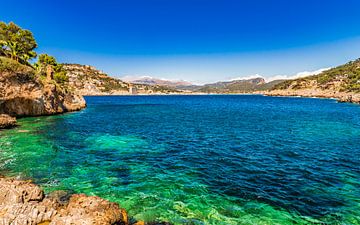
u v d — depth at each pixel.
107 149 25.12
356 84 161.12
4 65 44.09
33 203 11.98
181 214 12.39
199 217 12.14
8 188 12.79
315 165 20.45
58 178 16.95
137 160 21.44
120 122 46.59
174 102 141.50
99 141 28.88
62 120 47.03
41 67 78.56
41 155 22.19
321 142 29.03
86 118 52.28
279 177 17.67
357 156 23.05
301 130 37.66
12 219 10.30
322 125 42.59
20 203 11.42
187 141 29.62
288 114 62.72
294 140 30.28
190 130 37.81
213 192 15.04
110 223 10.24
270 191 15.29
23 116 48.75
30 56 72.62
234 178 17.41
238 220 11.95
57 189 15.13
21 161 20.31
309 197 14.51
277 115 60.53
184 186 15.89
